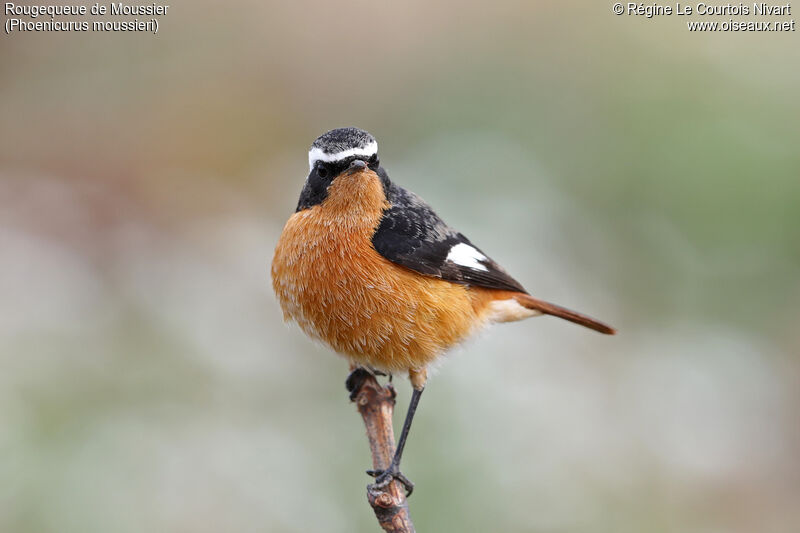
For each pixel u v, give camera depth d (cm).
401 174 1467
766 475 1169
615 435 1141
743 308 1366
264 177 1662
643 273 1391
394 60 1758
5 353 1041
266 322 1223
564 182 1484
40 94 1717
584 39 1633
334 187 757
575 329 1269
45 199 1478
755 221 1380
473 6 1736
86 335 1115
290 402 1082
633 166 1454
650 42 1577
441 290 788
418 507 911
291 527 934
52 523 892
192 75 1767
